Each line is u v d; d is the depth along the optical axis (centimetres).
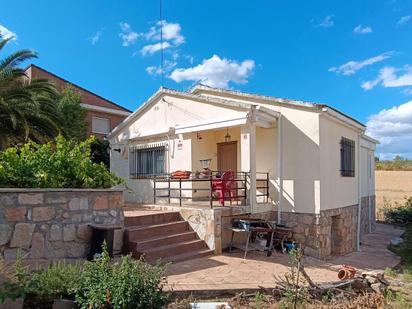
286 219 1123
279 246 1031
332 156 1182
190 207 1023
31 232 655
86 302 450
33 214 660
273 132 1166
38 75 2297
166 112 1377
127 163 1546
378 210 2375
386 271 923
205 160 1297
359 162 1491
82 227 730
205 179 1052
